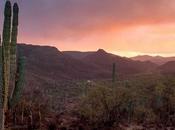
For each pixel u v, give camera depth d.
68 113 34.72
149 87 42.97
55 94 63.66
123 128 30.25
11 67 20.88
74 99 53.69
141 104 39.25
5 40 19.56
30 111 26.67
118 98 32.44
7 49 19.66
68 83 100.56
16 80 21.34
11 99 21.39
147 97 40.62
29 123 25.44
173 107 39.97
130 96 34.12
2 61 18.95
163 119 37.19
